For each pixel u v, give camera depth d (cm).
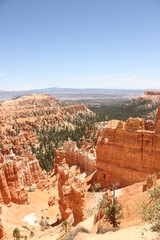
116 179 6600
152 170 5950
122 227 2966
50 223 5838
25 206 6700
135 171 6222
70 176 5734
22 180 8056
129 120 6425
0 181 6241
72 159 9869
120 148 6525
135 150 6228
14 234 4647
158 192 2686
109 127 6875
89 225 3866
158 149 5859
